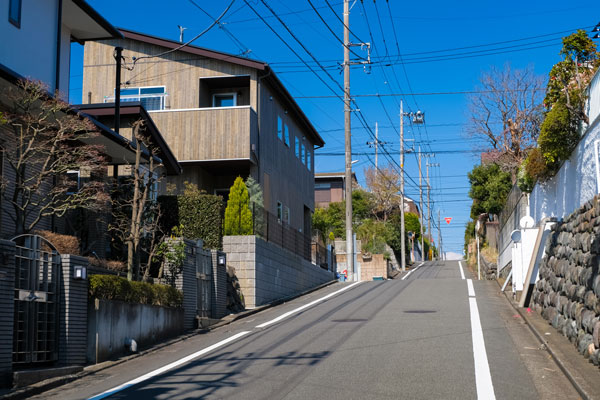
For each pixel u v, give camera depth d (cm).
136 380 895
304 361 969
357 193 5691
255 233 2053
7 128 1229
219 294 1656
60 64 1620
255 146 2428
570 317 1079
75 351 998
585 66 1448
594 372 813
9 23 1334
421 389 763
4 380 827
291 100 2853
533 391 756
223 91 2570
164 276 1445
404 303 1752
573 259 1148
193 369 955
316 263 2948
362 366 911
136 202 1400
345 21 3092
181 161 2369
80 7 1573
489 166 4059
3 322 829
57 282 992
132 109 1820
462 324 1311
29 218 1351
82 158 1347
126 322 1152
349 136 3123
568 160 1488
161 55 2522
